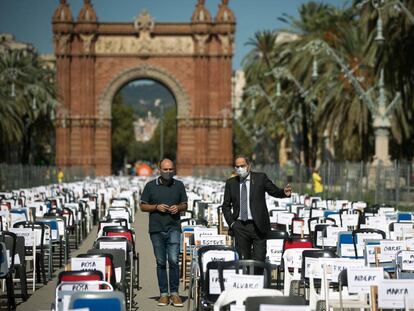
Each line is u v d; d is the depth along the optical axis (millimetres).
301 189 117500
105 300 22734
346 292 31734
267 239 39562
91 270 28406
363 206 71000
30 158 198250
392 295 24938
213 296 30484
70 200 86375
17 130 159750
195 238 40312
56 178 176375
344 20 143125
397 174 87375
